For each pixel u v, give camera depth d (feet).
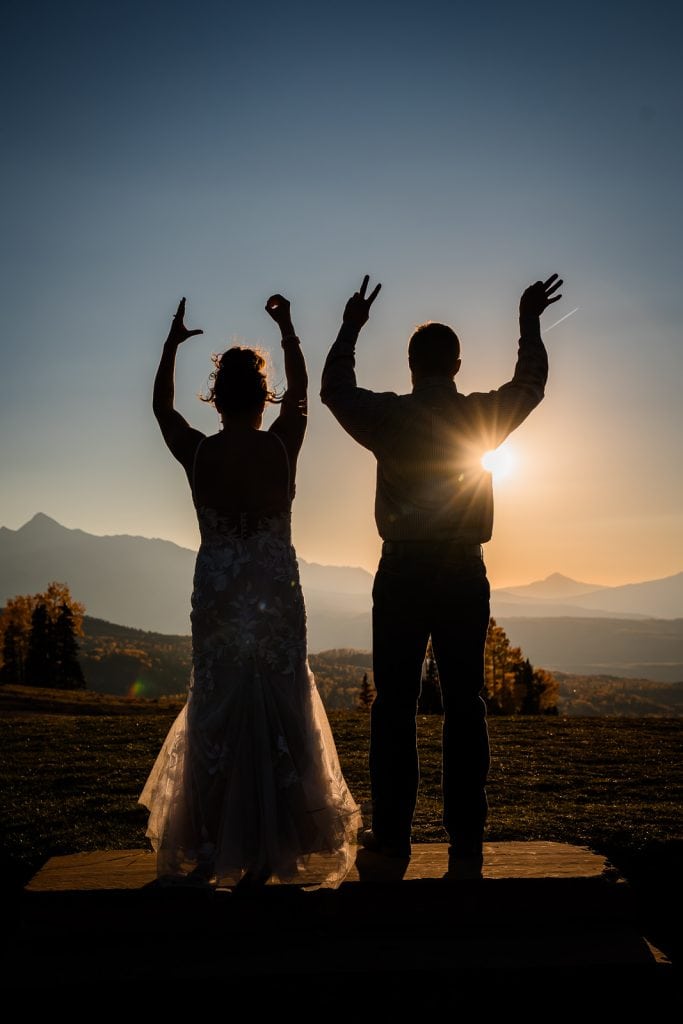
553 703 247.29
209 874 11.97
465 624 13.47
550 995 11.46
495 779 32.96
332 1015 11.17
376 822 13.99
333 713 62.08
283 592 12.89
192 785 12.33
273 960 11.55
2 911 19.19
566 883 12.48
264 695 12.53
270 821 12.00
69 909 11.91
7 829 24.07
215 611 12.68
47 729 48.06
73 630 247.70
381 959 11.58
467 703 13.61
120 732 46.47
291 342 14.38
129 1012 11.05
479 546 13.80
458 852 13.66
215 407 13.84
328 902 12.09
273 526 13.07
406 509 13.58
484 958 11.66
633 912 12.57
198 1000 11.10
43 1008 10.99
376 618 13.93
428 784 32.30
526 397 13.73
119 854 14.17
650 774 34.32
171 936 11.91
